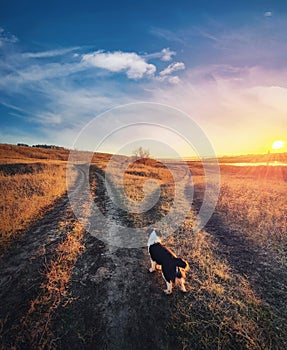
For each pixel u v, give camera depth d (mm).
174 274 4531
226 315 4176
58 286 4852
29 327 3848
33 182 13859
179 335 3799
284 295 4703
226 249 6785
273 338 3729
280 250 6445
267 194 13172
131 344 3650
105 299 4582
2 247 6207
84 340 3670
